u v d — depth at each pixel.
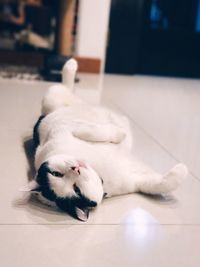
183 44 3.94
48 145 1.38
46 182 1.17
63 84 1.85
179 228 1.23
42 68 3.37
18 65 3.55
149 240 1.15
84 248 1.08
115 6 3.58
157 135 2.11
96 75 3.62
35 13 3.79
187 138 2.11
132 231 1.18
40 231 1.13
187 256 1.09
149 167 1.65
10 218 1.18
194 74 4.04
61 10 3.49
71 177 1.17
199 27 3.92
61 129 1.44
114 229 1.18
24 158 1.63
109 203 1.32
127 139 1.55
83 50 3.60
